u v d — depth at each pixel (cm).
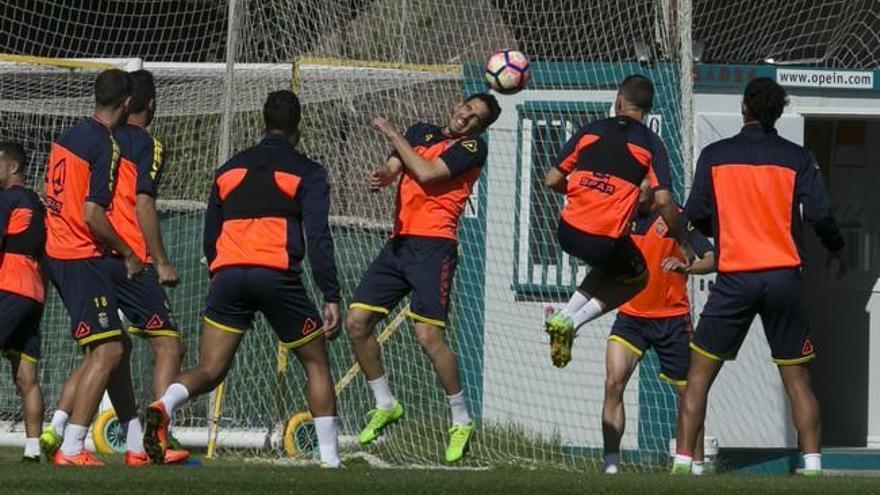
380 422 3347
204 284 4638
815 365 4856
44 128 5025
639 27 4481
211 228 3002
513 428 4416
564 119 4462
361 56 4975
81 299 3123
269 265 2902
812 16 4944
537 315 4456
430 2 4891
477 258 4491
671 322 3553
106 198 3098
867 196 4828
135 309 3225
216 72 4659
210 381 2969
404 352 4519
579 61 4556
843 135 4838
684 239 3172
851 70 4372
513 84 3391
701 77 4334
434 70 4550
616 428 3572
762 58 5031
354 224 4584
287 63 4691
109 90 3141
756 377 4309
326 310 2959
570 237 3134
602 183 3106
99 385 3133
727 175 3061
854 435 4834
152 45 6100
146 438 2923
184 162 4881
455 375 3297
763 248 3028
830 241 3083
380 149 4634
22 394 3628
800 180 3033
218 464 3834
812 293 4853
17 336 3628
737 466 4297
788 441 4294
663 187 3097
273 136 2981
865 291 4838
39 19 5731
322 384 3022
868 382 4838
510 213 4481
